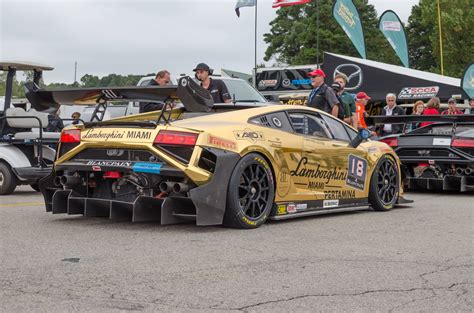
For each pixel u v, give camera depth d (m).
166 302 3.24
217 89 9.22
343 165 6.67
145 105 8.70
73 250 4.56
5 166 8.75
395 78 17.44
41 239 5.01
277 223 6.01
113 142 5.45
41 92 6.05
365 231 5.62
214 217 5.30
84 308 3.11
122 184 5.62
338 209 6.66
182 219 5.38
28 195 8.93
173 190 5.18
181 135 5.22
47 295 3.34
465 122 9.05
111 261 4.18
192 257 4.35
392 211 7.23
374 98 17.81
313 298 3.36
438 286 3.64
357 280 3.76
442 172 9.20
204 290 3.48
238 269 4.00
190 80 5.44
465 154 8.85
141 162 5.35
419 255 4.53
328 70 18.42
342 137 6.83
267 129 5.86
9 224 5.84
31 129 9.43
